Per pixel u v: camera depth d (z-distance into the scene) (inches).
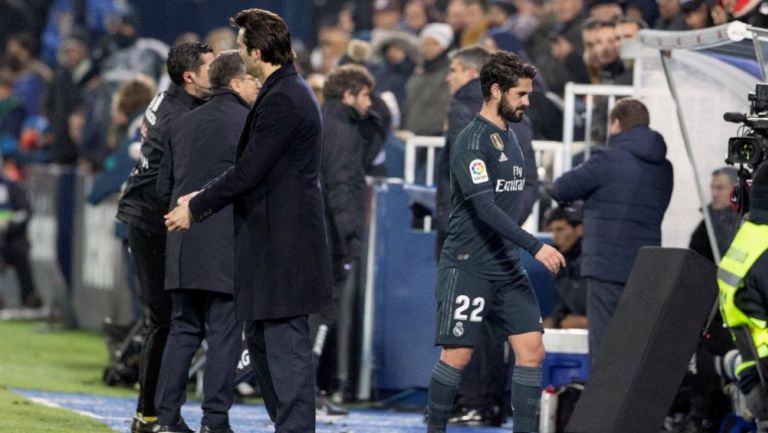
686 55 1154.7
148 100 1667.1
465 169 946.1
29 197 2255.2
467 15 1795.0
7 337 1947.6
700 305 989.2
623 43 1278.3
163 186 1025.5
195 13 2635.3
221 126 1003.3
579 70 1638.8
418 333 1380.4
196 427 1137.4
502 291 968.3
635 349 989.2
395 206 1397.6
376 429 1200.2
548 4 1797.5
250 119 906.7
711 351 1087.0
